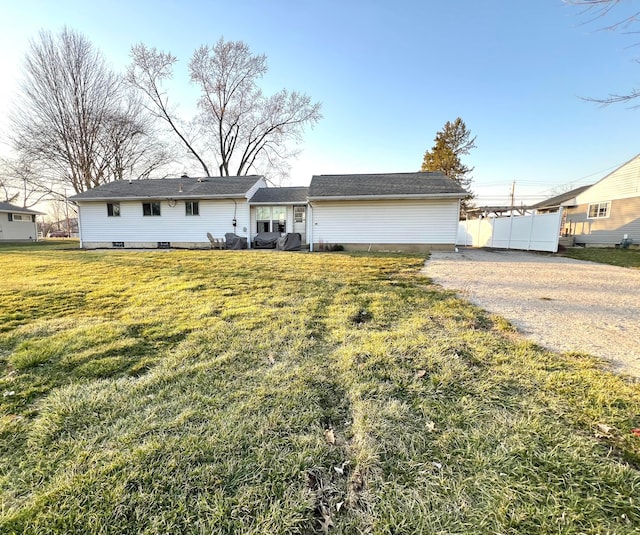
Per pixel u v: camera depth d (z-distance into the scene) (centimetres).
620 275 677
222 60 2339
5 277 650
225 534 120
